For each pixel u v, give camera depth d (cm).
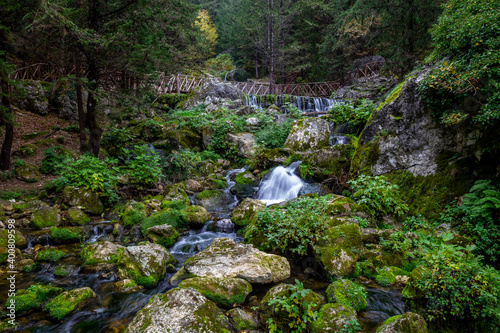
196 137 1157
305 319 299
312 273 443
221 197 805
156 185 856
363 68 2189
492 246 438
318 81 2689
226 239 484
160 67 898
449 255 347
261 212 536
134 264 420
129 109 959
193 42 1148
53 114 1194
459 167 551
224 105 1497
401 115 646
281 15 2266
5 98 712
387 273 412
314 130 1026
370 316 331
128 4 769
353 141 890
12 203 623
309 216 496
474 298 305
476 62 495
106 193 707
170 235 559
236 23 2973
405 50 1391
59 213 617
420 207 574
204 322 282
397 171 643
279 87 2502
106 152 1021
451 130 571
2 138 916
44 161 845
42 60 841
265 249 496
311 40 2592
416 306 339
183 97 1627
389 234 484
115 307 353
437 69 556
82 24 816
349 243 452
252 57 3325
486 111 474
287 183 821
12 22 645
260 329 308
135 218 629
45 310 338
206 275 400
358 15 1459
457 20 560
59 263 465
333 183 784
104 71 838
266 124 1243
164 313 289
